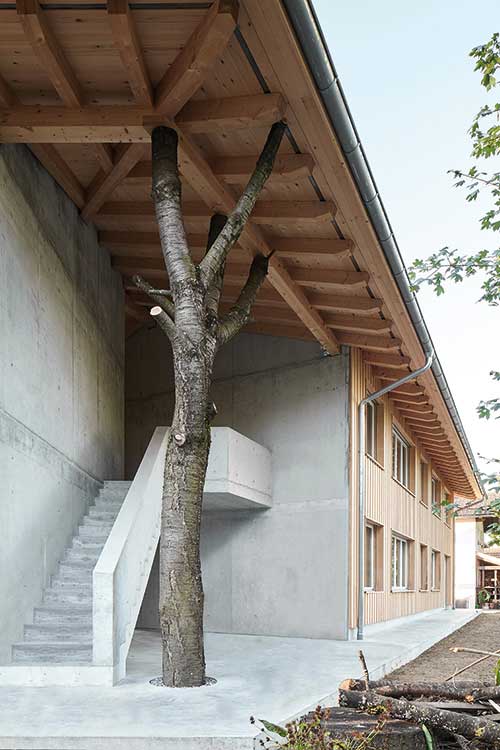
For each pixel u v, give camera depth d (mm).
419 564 17875
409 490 16594
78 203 9258
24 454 7145
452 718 4793
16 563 6855
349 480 11320
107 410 10891
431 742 4578
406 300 9391
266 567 11945
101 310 10664
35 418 7543
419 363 11594
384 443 13828
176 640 6164
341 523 11273
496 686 5512
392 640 11211
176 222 6430
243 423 12617
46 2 5305
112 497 9961
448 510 6203
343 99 5945
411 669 9008
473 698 5410
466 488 24266
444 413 14852
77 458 9172
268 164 6531
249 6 4922
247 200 6520
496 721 4953
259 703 5418
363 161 6688
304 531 11648
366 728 4586
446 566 24031
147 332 14430
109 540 6707
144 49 5828
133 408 14336
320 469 11648
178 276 6363
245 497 10875
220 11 4938
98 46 5801
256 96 6109
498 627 16984
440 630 13805
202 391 6324
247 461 11031
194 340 6305
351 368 11602
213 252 6492
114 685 6156
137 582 7242
